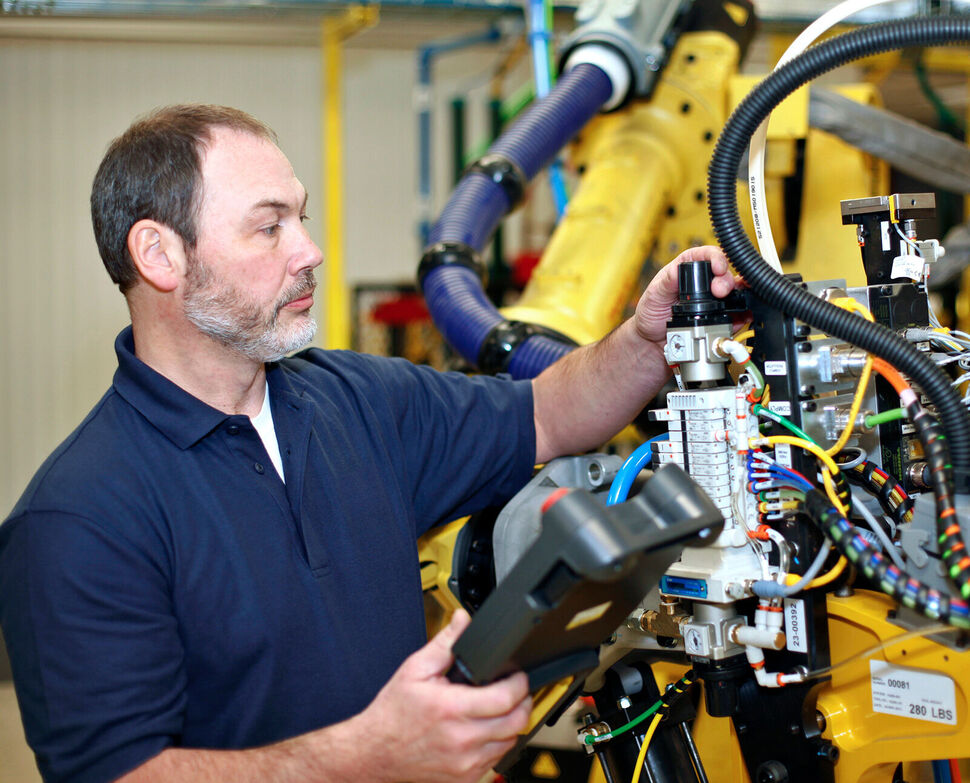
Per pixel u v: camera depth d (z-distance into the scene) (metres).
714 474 1.05
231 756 1.01
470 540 1.45
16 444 4.96
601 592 0.84
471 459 1.42
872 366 1.02
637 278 2.14
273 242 1.23
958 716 1.02
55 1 2.82
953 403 0.94
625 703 1.23
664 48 2.12
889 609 1.09
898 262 1.17
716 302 1.10
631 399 1.36
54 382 5.01
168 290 1.22
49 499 1.09
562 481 1.35
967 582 0.84
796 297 1.01
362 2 3.02
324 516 1.26
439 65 5.78
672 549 0.84
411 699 0.90
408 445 1.41
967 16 0.93
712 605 1.09
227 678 1.14
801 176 2.11
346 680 1.20
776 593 1.00
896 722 1.08
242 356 1.25
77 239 5.01
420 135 4.20
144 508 1.12
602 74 2.12
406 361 1.51
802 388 1.07
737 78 2.11
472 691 0.88
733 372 1.16
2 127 4.89
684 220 2.20
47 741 1.04
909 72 4.09
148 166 1.19
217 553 1.15
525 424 1.43
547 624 0.83
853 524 1.12
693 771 1.25
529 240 5.29
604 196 2.14
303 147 5.47
